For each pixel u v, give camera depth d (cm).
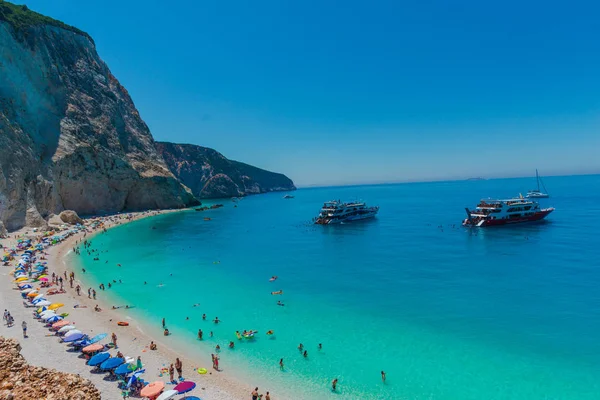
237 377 2531
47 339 2858
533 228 8388
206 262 6072
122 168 12431
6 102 8431
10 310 3422
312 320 3556
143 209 14000
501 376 2533
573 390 2361
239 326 3428
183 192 16088
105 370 2447
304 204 19688
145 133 15288
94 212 11612
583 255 5756
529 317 3478
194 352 2900
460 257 5962
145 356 2767
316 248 7181
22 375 1889
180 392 2156
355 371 2623
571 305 3728
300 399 2284
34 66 9806
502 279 4675
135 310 3812
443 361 2745
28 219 7644
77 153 10550
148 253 6794
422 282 4675
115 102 13500
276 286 4688
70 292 4212
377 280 4841
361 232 8944
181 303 4053
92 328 3228
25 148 8094
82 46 12900
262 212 14862
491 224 8794
